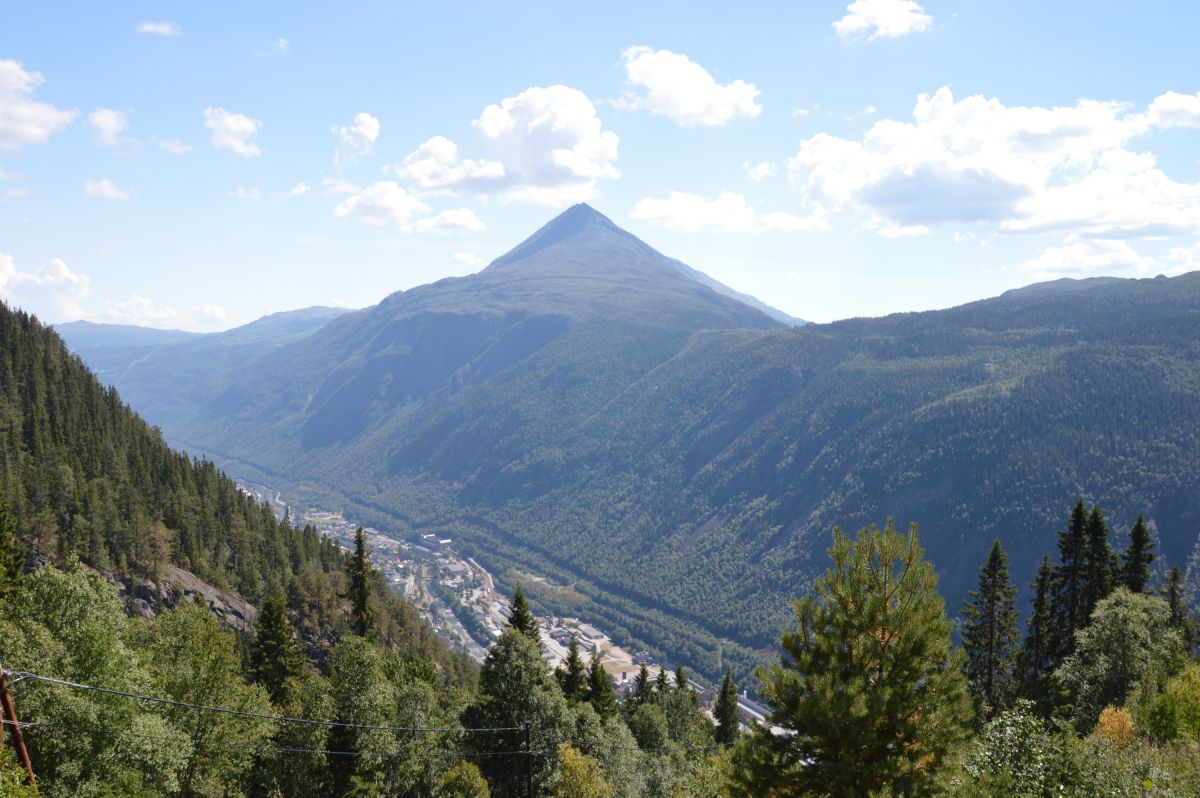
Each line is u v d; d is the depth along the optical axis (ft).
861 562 68.03
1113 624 160.56
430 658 452.35
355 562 261.44
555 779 170.40
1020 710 80.69
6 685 87.76
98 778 125.39
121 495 485.56
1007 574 233.76
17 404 521.65
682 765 228.02
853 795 60.49
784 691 66.13
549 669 197.16
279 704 224.94
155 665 172.24
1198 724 97.14
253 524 615.98
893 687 62.49
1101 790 70.79
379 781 180.14
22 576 173.06
